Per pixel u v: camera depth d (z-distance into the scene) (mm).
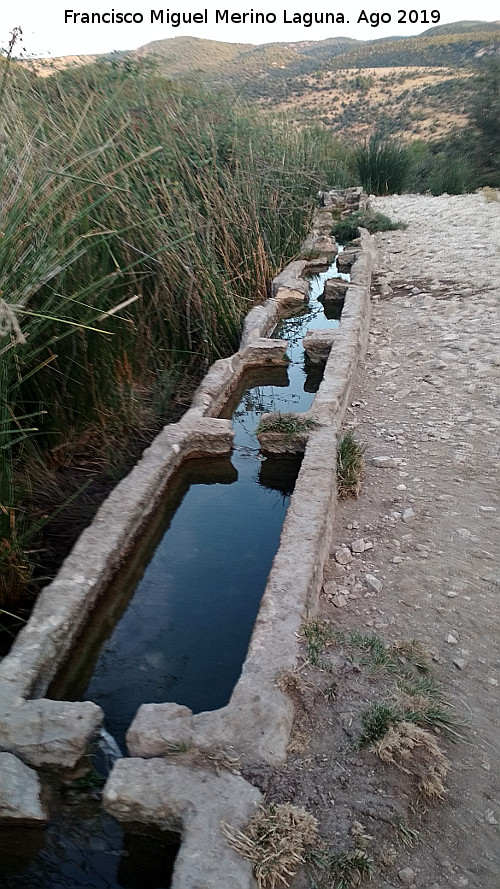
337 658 2211
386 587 2652
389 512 3121
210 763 1842
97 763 1995
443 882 1624
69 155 3818
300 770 1854
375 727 1944
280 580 2465
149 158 4988
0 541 2572
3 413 2688
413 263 7562
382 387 4508
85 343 3619
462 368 4605
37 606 2412
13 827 1821
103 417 3871
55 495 3332
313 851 1652
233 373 4648
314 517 2814
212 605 2729
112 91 5066
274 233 7102
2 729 1946
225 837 1640
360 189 11852
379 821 1741
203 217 5512
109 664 2451
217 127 6457
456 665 2264
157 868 1764
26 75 4137
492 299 5926
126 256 4324
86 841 1806
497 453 3508
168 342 4914
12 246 2699
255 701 1983
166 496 3385
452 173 13594
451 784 1869
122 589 2762
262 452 3756
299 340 5617
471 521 2996
